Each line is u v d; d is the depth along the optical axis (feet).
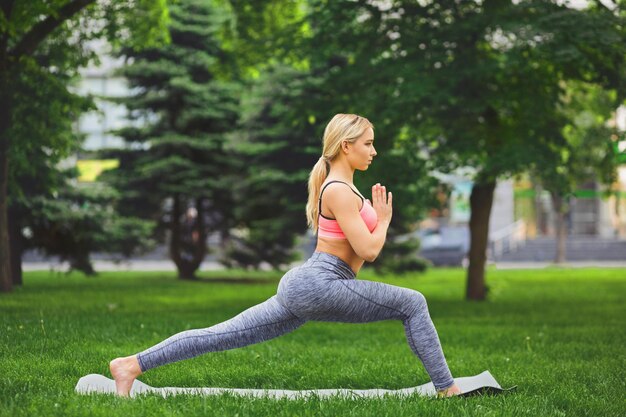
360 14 52.24
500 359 25.09
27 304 44.55
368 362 23.88
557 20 44.83
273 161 87.66
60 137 51.67
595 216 170.30
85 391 16.83
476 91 50.62
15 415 14.21
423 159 55.67
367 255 15.10
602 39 43.42
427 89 46.39
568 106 60.34
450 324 39.63
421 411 15.31
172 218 93.15
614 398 17.98
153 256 153.79
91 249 75.82
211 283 85.05
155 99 88.89
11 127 49.08
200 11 91.09
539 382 20.16
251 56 60.90
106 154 90.68
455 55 50.16
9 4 46.24
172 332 31.63
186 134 91.15
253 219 92.48
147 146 92.43
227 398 16.38
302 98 56.29
